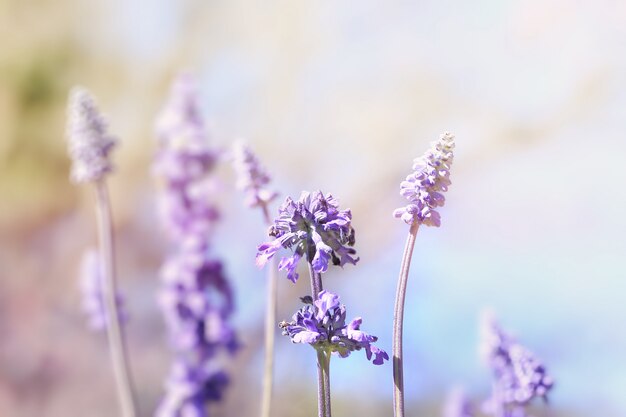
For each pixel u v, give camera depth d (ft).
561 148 3.35
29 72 3.78
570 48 3.38
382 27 3.64
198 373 2.35
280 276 3.17
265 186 2.03
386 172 3.47
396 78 3.59
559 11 3.39
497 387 2.02
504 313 3.19
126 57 3.83
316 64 3.68
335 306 1.69
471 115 3.49
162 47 3.82
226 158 2.09
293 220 1.70
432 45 3.58
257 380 3.04
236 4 3.79
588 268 3.22
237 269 3.16
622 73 3.32
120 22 3.85
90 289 2.43
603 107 3.33
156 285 3.40
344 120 3.59
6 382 3.44
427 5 3.60
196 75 3.75
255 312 3.13
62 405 3.42
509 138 3.39
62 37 3.84
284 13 3.74
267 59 3.71
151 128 3.69
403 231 3.31
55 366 3.47
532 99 3.41
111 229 2.22
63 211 3.69
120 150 3.63
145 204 3.54
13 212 3.65
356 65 3.63
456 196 3.36
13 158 3.70
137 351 3.36
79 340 3.50
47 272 3.60
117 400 3.39
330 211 1.70
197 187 2.41
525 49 3.45
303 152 3.58
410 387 2.98
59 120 3.77
